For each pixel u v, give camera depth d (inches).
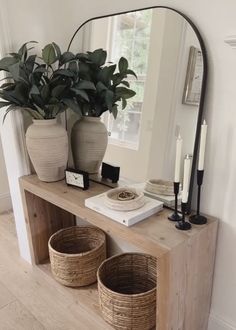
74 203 57.2
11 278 76.6
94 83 63.7
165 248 43.6
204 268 53.6
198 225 50.7
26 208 73.6
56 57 60.3
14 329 61.6
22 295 70.9
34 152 63.5
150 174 60.7
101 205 53.6
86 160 69.5
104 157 70.6
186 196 48.3
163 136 57.8
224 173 52.2
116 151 67.3
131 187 60.5
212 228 52.2
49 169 65.4
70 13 70.5
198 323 57.4
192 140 53.4
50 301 68.9
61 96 60.9
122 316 57.0
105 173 68.8
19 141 69.2
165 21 54.4
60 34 69.8
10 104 59.6
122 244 75.4
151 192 59.2
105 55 63.8
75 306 67.0
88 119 67.7
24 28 63.5
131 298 54.8
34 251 78.3
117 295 55.7
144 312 56.2
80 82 59.9
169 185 57.1
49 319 64.0
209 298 58.6
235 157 50.2
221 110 50.3
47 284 74.2
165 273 44.4
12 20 61.3
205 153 53.7
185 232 48.2
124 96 62.9
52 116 63.9
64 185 66.2
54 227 81.9
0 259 84.7
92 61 63.4
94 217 53.4
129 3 60.2
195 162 53.8
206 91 51.3
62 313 65.5
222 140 51.3
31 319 64.1
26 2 62.4
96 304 65.3
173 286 46.4
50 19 67.1
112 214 51.0
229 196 52.3
